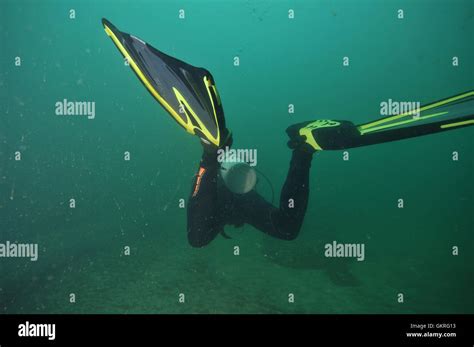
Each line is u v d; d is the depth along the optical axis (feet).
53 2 77.20
